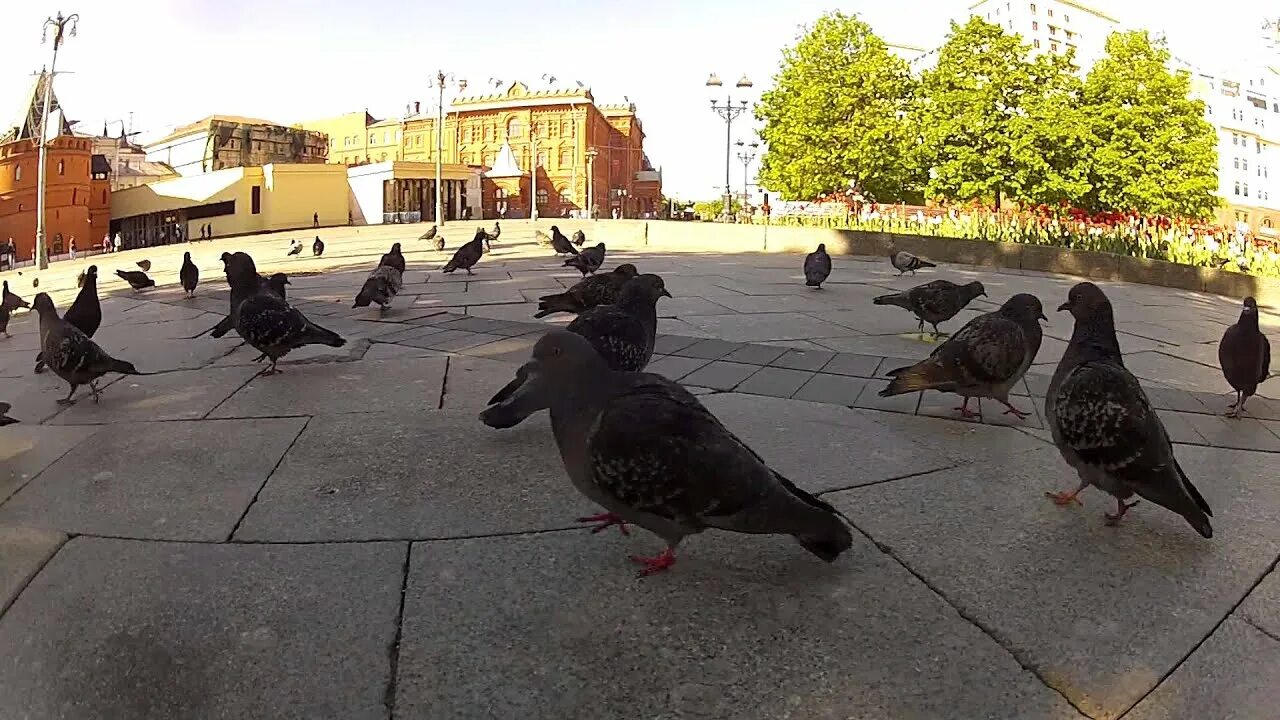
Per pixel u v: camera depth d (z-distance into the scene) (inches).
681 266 198.2
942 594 37.9
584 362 38.3
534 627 35.4
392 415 63.2
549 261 219.8
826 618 35.9
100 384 76.2
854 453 55.5
